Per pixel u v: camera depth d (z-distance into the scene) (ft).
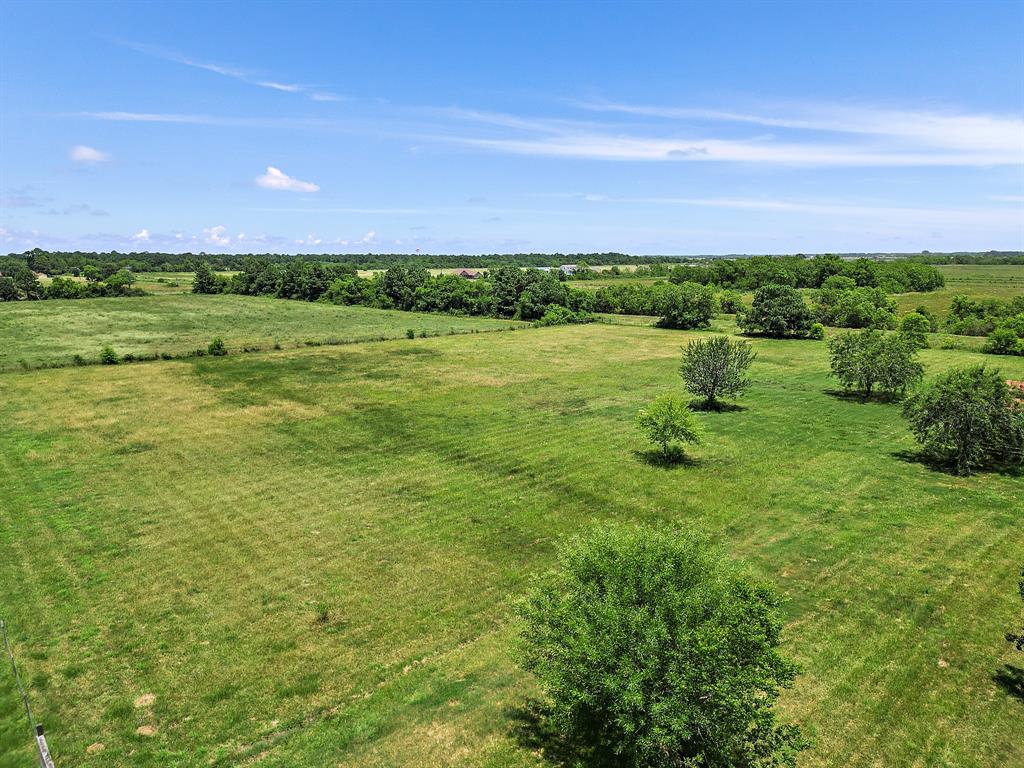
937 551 85.61
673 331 321.93
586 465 122.11
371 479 114.73
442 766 50.57
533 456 127.44
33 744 53.06
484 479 114.73
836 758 50.37
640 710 43.19
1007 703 56.49
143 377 196.24
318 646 66.59
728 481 113.29
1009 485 110.52
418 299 412.77
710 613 45.19
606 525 94.89
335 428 146.82
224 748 52.65
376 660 64.28
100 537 91.09
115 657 64.64
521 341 282.56
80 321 319.27
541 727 54.70
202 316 353.51
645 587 46.09
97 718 56.13
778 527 93.97
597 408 166.61
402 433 143.23
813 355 253.03
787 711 55.67
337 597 75.92
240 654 65.26
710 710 42.47
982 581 77.61
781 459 125.49
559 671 46.47
